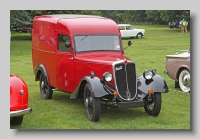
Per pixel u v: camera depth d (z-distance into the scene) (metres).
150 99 8.93
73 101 10.83
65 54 10.16
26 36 39.56
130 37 37.94
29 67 18.66
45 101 10.88
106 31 10.16
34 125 8.24
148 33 42.41
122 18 72.44
